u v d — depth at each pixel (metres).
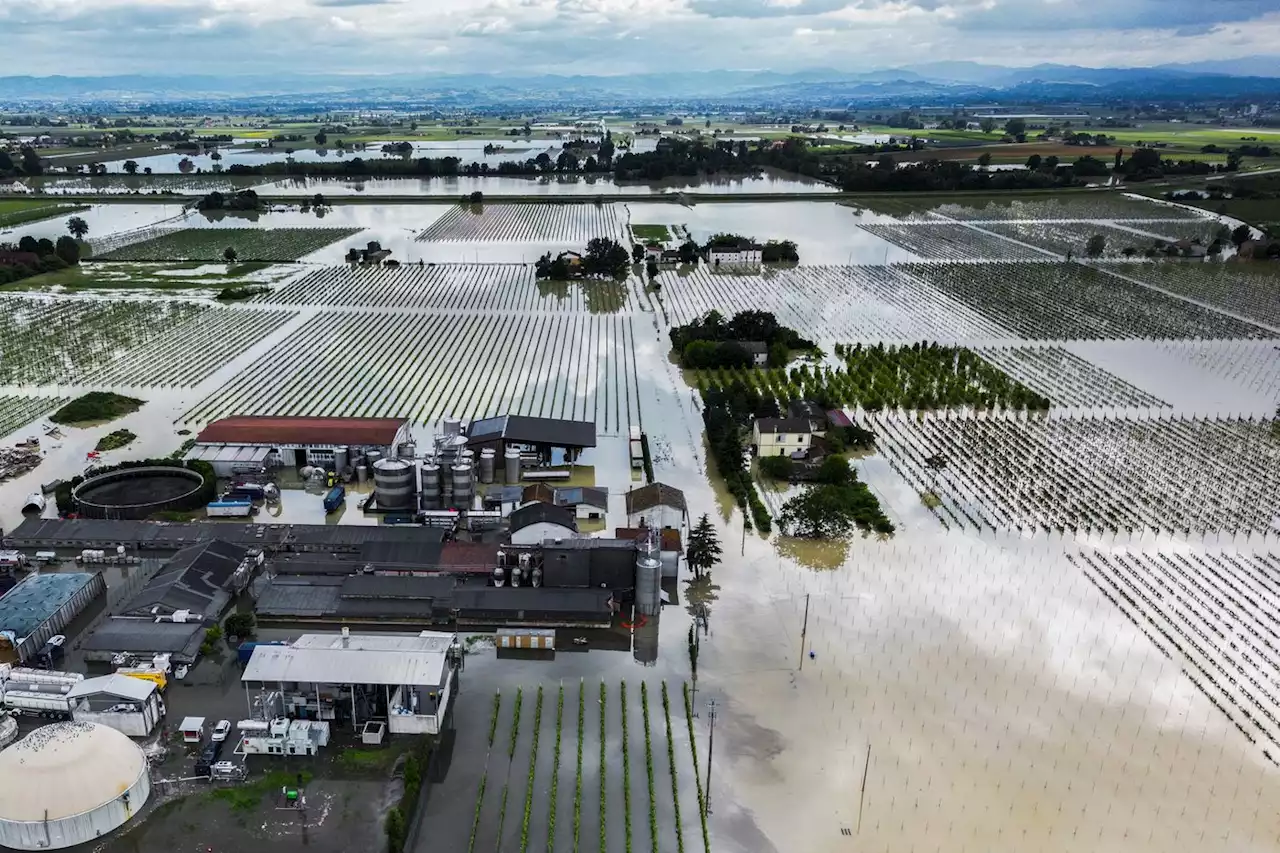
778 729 49.91
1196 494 78.75
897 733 49.69
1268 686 54.31
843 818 43.62
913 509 76.56
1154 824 43.50
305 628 59.72
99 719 47.72
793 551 69.75
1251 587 64.81
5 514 73.81
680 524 72.19
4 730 47.50
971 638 58.53
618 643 58.28
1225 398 102.62
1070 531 72.81
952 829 43.03
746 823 43.25
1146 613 61.59
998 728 50.16
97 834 40.97
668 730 49.72
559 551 63.44
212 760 46.06
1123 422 95.00
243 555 65.94
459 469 73.75
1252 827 43.47
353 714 49.09
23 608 57.38
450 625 60.19
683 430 94.50
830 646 57.59
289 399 100.31
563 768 47.03
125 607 58.97
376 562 65.06
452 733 49.50
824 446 86.81
